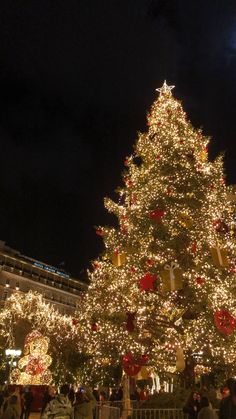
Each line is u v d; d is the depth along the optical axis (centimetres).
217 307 1585
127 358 1717
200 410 877
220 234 1856
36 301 4591
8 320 4438
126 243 1825
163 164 1897
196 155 2034
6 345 4422
